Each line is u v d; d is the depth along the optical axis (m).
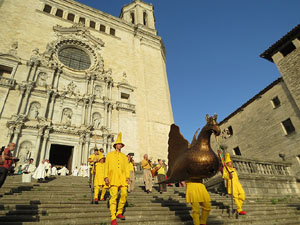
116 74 25.62
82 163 16.78
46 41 22.41
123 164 5.11
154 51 31.22
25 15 22.47
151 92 26.81
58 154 23.45
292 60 19.36
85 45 24.89
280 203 9.27
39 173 9.95
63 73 21.39
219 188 10.62
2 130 15.98
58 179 11.40
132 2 37.03
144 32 31.39
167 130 25.12
